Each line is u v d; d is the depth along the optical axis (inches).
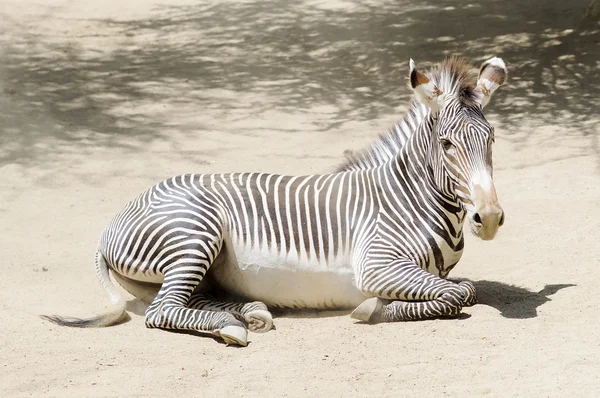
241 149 609.9
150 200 343.0
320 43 894.4
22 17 1018.1
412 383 264.4
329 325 323.3
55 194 522.6
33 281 390.6
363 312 315.6
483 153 303.7
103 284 346.0
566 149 590.9
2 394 266.4
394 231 327.9
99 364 288.0
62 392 266.7
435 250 328.8
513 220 456.8
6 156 589.3
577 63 772.6
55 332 321.1
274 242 333.4
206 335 316.5
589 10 863.1
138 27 987.9
